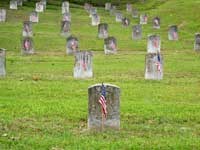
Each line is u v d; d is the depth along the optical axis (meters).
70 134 17.86
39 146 16.31
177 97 25.47
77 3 92.56
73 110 21.44
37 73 32.91
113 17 73.00
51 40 49.56
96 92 18.00
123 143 16.69
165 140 17.20
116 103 18.12
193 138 17.58
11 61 38.12
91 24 63.09
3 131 18.06
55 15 70.19
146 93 26.30
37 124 19.17
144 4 88.81
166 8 75.25
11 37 49.62
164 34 58.59
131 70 35.12
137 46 49.16
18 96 24.66
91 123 18.17
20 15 67.44
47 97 24.58
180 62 39.75
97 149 16.05
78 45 44.34
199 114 21.31
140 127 19.02
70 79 30.38
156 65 30.78
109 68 35.81
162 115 20.95
